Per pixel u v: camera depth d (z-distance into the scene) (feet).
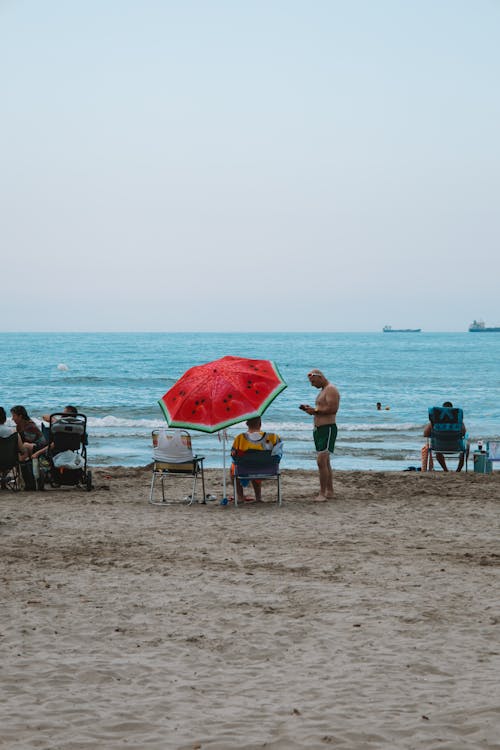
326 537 31.35
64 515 35.91
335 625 19.83
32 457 43.06
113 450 76.13
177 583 23.91
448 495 43.01
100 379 189.16
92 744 12.83
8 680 15.83
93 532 32.09
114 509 37.73
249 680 16.02
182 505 39.24
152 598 22.24
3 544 29.53
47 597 22.21
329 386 40.32
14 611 20.83
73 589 23.12
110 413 116.98
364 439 88.69
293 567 26.09
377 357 339.98
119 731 13.41
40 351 368.27
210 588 23.34
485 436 90.53
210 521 34.83
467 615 20.65
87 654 17.61
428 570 25.71
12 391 158.61
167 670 16.60
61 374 210.38
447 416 55.67
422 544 30.12
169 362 276.41
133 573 25.21
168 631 19.35
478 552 28.71
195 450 75.61
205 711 14.32
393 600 22.04
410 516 36.35
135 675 16.29
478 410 125.18
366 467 67.15
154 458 39.86
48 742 12.87
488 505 39.63
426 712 14.08
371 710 14.24
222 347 447.01
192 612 20.94
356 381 196.24
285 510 37.83
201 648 18.13
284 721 13.80
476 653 17.61
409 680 15.88
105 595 22.50
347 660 17.22
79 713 14.16
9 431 42.14
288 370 242.17
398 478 49.52
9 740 12.89
